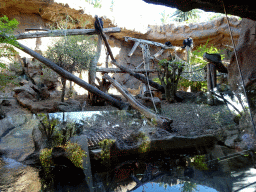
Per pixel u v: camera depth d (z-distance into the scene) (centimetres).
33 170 290
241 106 438
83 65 725
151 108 623
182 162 313
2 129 422
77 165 296
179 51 1234
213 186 234
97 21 762
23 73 835
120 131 405
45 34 703
